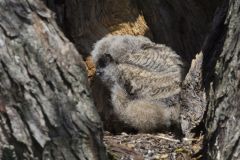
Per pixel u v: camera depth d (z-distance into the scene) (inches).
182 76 422.6
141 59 424.2
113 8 512.1
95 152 277.3
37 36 273.1
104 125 429.7
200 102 403.2
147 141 384.2
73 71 278.7
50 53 274.2
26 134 263.0
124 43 430.9
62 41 281.0
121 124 422.9
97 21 513.3
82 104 278.4
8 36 266.7
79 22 516.7
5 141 261.0
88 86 285.4
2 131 261.0
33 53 270.1
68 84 276.4
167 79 418.0
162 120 411.5
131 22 513.0
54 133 267.7
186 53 516.7
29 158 262.8
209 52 407.5
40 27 275.9
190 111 402.6
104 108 429.7
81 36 514.6
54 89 271.7
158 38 518.6
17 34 268.7
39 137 264.4
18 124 262.4
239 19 328.5
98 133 280.7
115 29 512.1
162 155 359.6
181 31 517.3
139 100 416.2
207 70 403.5
